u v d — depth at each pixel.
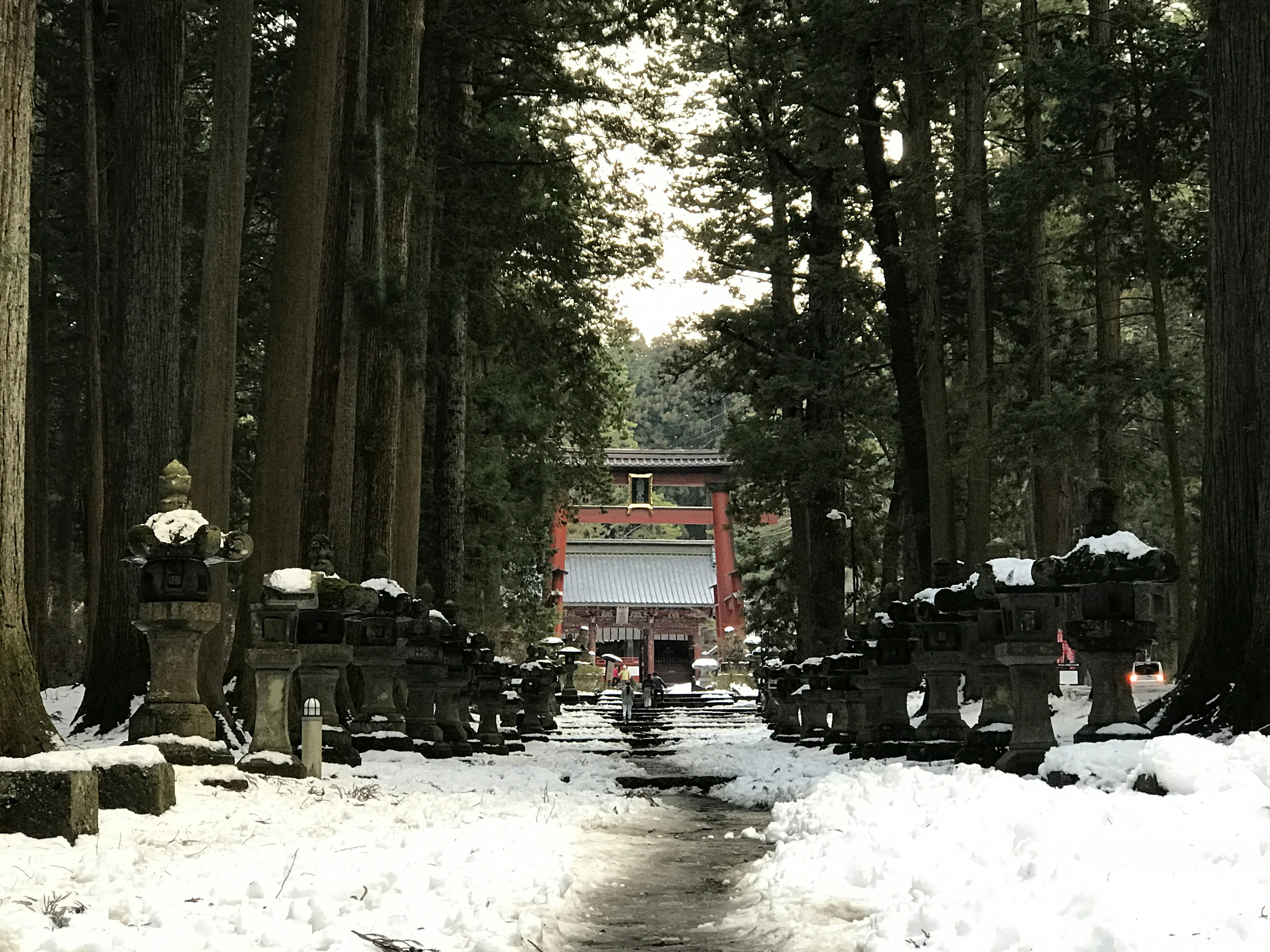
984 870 7.72
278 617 15.78
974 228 32.97
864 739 22.62
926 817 9.77
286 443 20.64
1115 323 33.94
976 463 32.53
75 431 47.72
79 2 37.94
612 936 7.42
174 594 13.89
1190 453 33.62
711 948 7.00
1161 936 5.68
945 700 20.11
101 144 34.56
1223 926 5.85
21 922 6.58
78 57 40.56
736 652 92.62
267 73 40.12
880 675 22.23
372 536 27.06
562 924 7.45
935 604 19.58
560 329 43.47
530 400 47.75
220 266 19.47
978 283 33.44
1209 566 16.98
